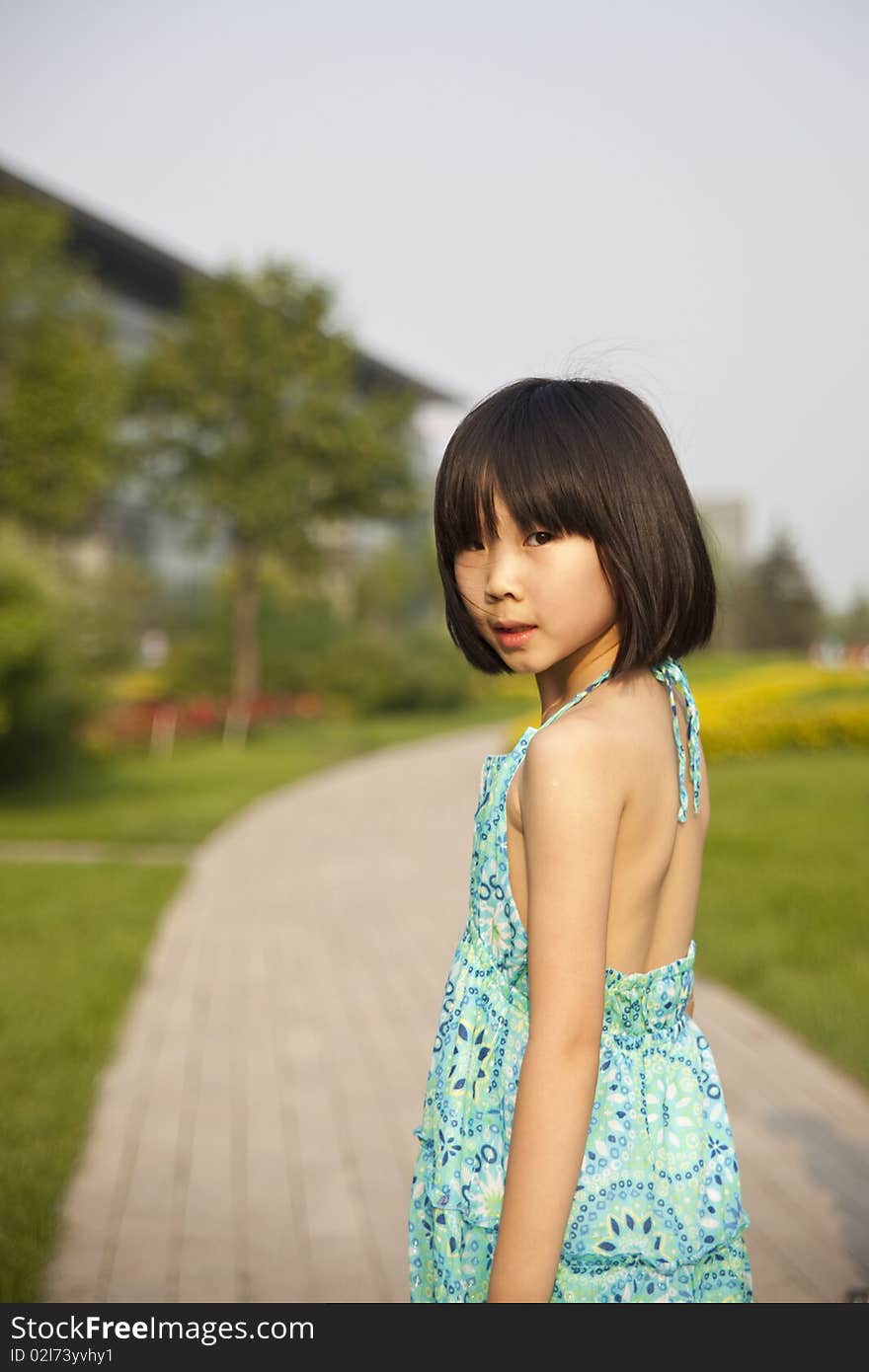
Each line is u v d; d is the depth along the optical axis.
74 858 10.83
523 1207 1.06
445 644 40.09
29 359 23.88
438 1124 1.23
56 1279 3.07
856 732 20.34
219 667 34.28
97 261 42.66
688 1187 1.20
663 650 1.17
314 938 7.59
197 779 18.91
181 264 43.59
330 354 32.22
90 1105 4.39
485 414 1.21
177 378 30.59
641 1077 1.21
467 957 1.25
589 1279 1.16
